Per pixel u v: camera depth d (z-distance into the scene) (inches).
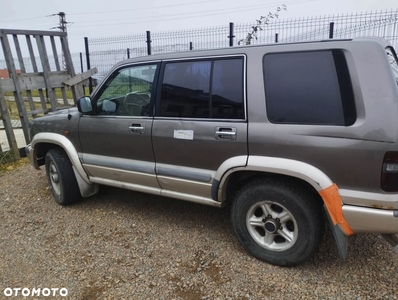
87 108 142.8
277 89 102.9
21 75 258.8
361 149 90.1
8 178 220.8
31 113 266.8
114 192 185.6
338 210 95.1
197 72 118.5
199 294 101.3
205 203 124.0
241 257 118.9
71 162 159.8
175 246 128.1
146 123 129.2
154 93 128.1
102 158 147.5
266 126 103.5
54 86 285.6
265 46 107.1
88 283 108.7
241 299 98.4
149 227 144.1
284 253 109.5
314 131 96.3
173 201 170.9
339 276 106.6
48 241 136.4
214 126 112.9
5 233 144.7
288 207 105.3
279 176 108.1
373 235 130.3
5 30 244.2
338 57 94.9
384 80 89.0
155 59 129.3
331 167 95.0
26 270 117.3
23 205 174.2
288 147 100.2
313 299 97.1
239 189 123.9
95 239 136.1
